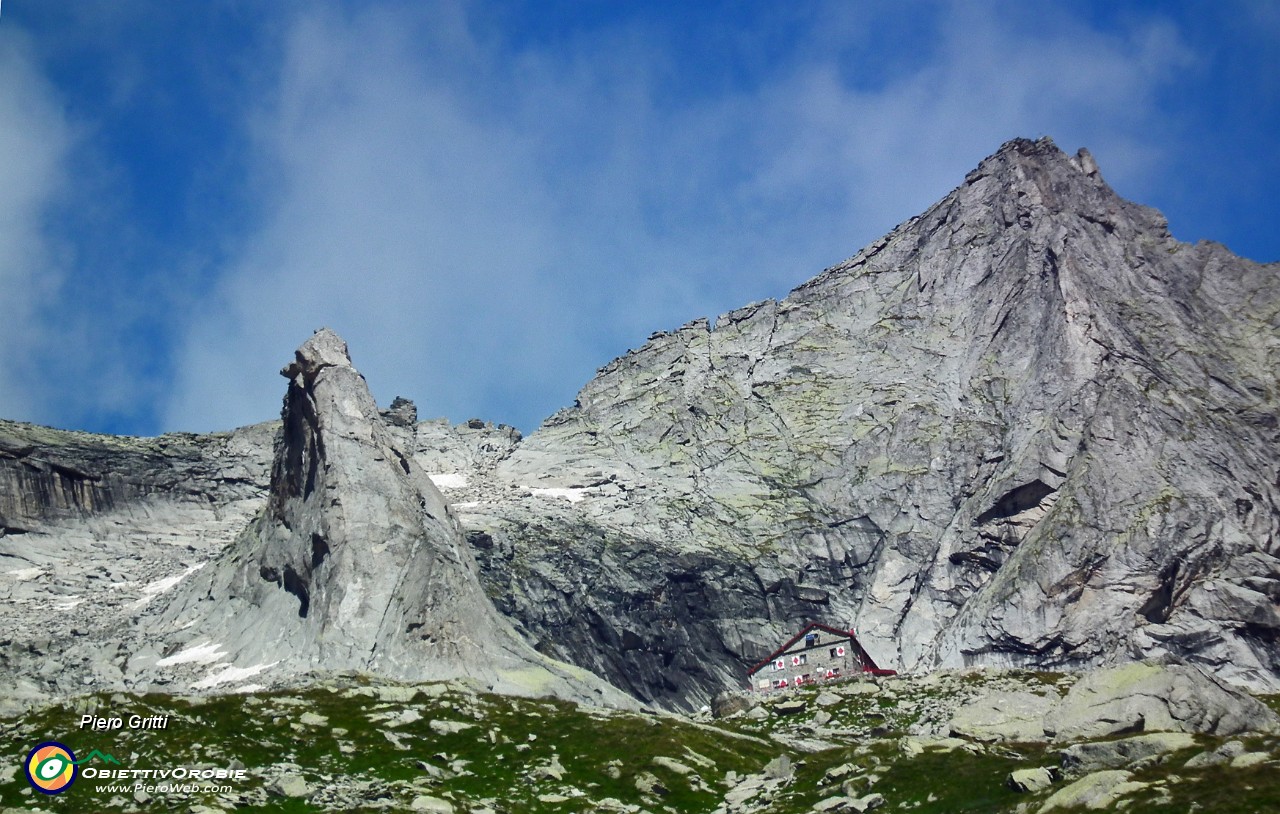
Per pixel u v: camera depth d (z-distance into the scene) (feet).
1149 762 273.33
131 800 298.56
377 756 350.84
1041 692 418.31
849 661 505.25
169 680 520.42
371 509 572.10
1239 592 559.38
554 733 385.70
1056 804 263.49
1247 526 595.88
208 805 291.58
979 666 539.70
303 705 395.14
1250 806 236.43
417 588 538.47
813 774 332.39
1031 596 577.84
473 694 428.97
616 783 339.57
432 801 296.51
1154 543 581.12
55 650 585.22
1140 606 561.02
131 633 592.19
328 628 518.37
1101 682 341.41
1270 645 544.62
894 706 428.15
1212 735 294.05
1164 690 326.85
